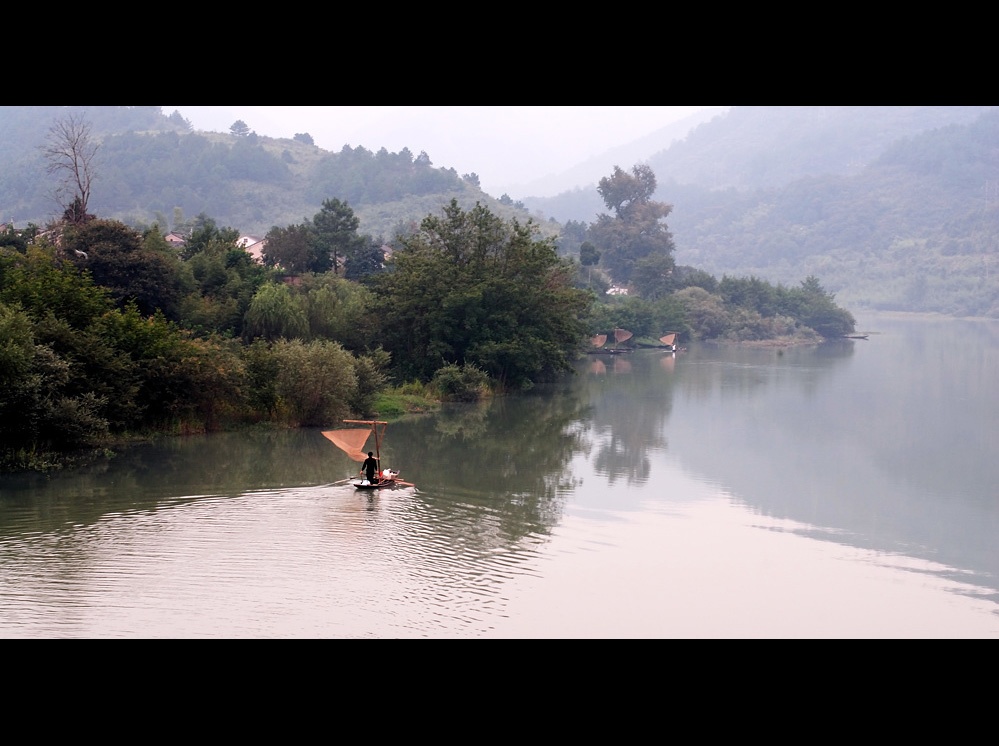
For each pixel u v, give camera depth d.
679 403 56.69
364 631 17.97
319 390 42.94
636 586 21.33
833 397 60.56
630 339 109.38
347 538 23.78
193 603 18.92
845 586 22.03
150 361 38.62
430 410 51.12
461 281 57.97
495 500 29.16
